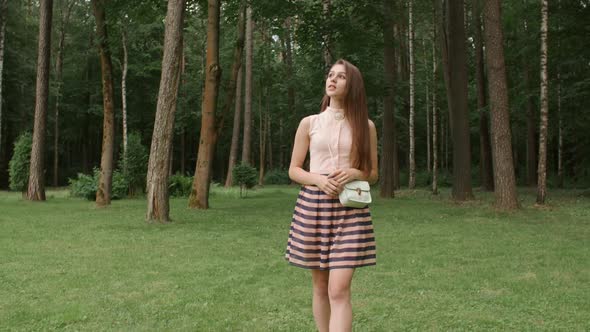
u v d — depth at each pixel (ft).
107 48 51.21
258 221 38.22
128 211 45.93
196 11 70.13
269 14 57.57
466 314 14.24
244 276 19.17
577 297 16.17
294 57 121.70
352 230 8.93
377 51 63.26
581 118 77.46
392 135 66.59
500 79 46.57
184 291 16.87
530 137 92.02
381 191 66.54
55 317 13.84
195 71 120.98
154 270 20.38
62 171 134.92
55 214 43.09
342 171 8.88
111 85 51.62
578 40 66.23
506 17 78.64
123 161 66.59
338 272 8.77
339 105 9.52
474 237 30.12
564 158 111.96
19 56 104.12
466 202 55.83
